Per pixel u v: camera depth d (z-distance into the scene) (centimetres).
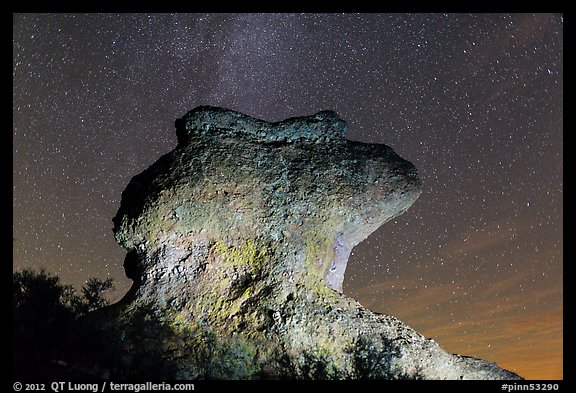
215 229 1012
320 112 1130
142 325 948
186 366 911
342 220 1059
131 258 1070
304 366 944
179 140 1098
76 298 976
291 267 1002
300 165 1064
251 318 968
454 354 1077
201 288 995
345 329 983
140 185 1037
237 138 1067
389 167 1092
